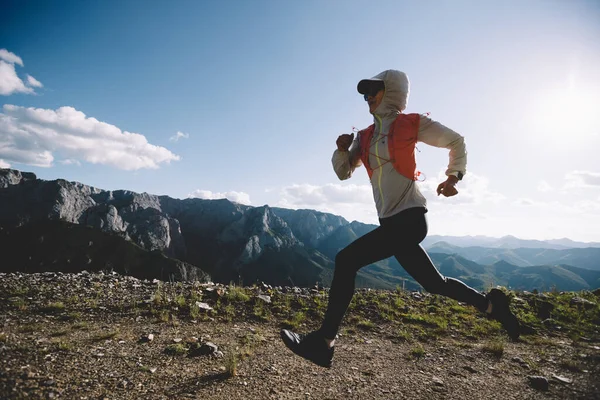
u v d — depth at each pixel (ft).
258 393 9.34
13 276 23.49
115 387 8.79
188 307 18.93
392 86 8.16
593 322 21.49
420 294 27.45
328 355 7.98
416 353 14.82
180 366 10.93
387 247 7.56
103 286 22.41
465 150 7.31
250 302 20.93
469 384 11.37
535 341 17.54
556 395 10.43
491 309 7.49
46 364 9.65
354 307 22.52
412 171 7.45
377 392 10.16
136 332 14.39
